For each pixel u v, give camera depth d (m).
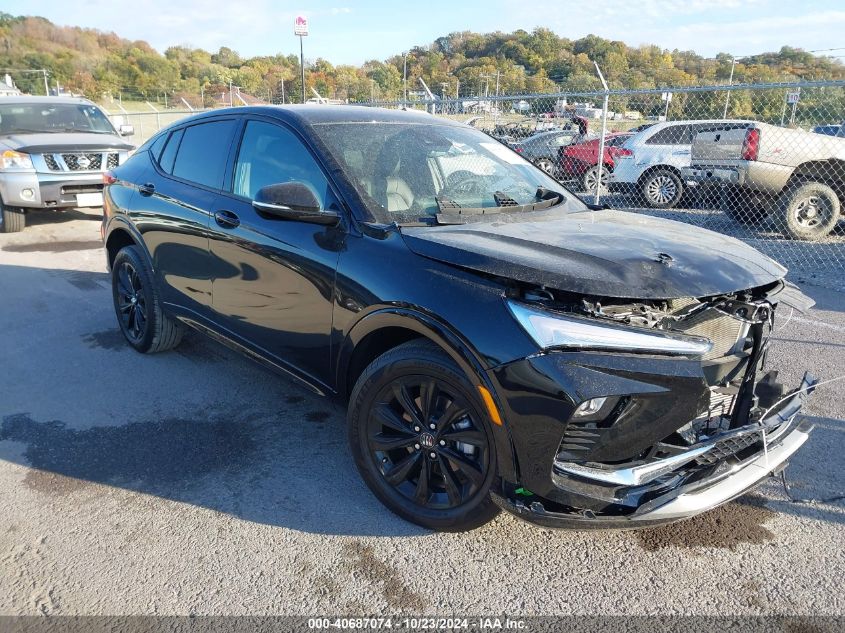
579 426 2.28
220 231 3.61
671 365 2.23
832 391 4.20
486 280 2.46
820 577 2.54
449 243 2.62
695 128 11.88
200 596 2.42
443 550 2.69
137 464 3.32
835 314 5.91
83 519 2.87
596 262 2.44
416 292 2.58
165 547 2.69
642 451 2.35
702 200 12.14
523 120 13.15
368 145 3.37
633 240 2.73
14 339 5.16
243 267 3.47
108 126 10.98
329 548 2.69
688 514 2.30
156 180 4.34
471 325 2.40
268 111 3.67
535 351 2.26
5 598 2.40
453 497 2.66
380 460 2.86
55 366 4.60
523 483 2.37
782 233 9.23
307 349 3.17
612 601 2.42
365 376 2.80
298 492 3.08
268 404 4.02
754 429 2.46
